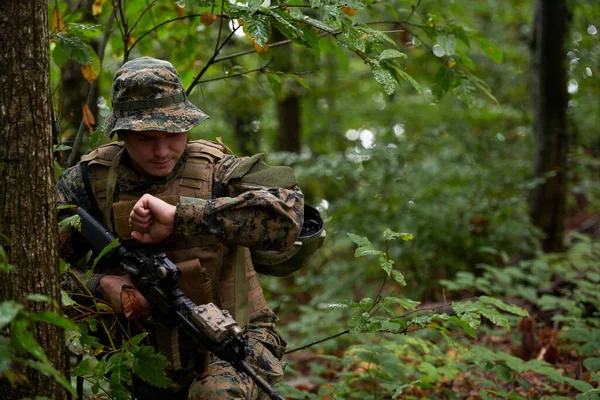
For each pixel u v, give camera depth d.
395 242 6.06
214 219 2.22
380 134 8.00
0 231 1.96
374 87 12.31
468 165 6.66
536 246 5.91
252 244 2.25
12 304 1.52
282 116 8.92
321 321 5.55
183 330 2.33
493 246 5.88
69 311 2.41
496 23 12.09
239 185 2.39
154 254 2.32
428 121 10.09
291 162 6.57
